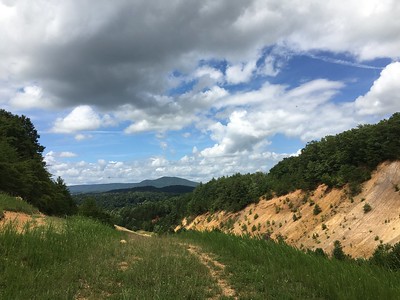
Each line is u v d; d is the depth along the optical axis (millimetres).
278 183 127375
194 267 9117
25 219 15172
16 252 8367
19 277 6766
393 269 9094
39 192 36250
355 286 7469
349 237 80375
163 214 175375
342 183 101438
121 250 10711
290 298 7031
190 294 6750
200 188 164250
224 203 143500
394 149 96062
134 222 166125
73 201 58469
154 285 7180
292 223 103750
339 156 107375
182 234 19984
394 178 90562
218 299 6852
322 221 94562
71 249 9711
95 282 7145
